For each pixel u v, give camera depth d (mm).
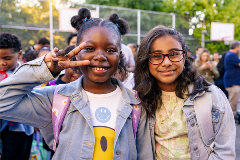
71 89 1291
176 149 1361
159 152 1402
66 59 1097
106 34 1181
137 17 9992
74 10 8555
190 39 11539
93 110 1239
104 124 1215
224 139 1312
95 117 1222
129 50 3859
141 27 10141
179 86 1410
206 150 1331
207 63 4938
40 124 1257
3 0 7727
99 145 1173
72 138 1160
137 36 10086
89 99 1271
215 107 1346
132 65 3838
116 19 1385
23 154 1979
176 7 16016
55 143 1241
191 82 1411
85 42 1179
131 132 1287
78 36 1296
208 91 1368
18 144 1898
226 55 4961
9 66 1906
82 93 1276
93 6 9141
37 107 1214
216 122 1332
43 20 8289
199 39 11828
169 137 1373
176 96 1430
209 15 15133
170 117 1406
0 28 7758
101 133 1189
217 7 15914
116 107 1283
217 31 13445
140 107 1400
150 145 1374
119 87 1393
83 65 1179
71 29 8547
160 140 1402
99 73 1171
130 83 2025
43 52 2834
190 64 1464
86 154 1137
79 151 1140
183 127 1374
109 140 1188
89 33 1189
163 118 1416
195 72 1440
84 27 1251
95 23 1229
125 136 1238
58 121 1213
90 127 1176
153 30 1406
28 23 8102
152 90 1438
